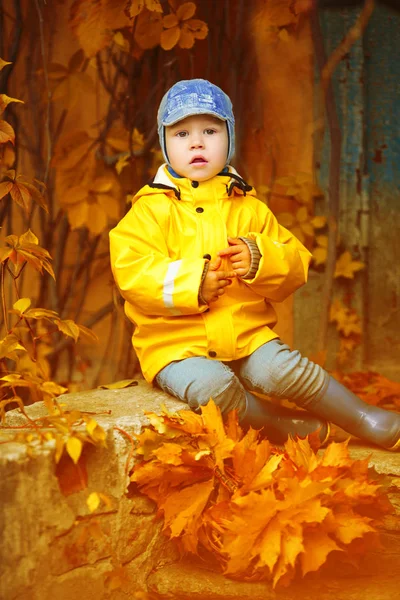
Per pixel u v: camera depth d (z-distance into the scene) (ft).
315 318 12.51
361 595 6.75
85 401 8.14
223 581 7.09
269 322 8.56
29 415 7.60
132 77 11.76
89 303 12.10
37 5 10.98
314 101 12.24
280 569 6.48
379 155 12.60
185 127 8.38
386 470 7.80
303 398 8.14
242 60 12.17
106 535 6.87
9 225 11.73
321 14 12.18
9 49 11.59
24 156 11.80
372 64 12.46
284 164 12.36
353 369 12.64
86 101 11.84
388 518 7.86
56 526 6.48
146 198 8.54
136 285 8.05
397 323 12.75
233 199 8.72
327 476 6.98
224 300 8.29
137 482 7.14
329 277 12.16
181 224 8.38
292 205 12.38
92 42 11.02
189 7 10.66
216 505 7.14
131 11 10.19
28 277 11.94
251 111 12.28
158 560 7.40
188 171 8.39
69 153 11.51
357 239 12.52
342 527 6.77
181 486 7.36
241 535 6.63
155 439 7.20
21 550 6.24
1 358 7.90
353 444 8.61
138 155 11.68
